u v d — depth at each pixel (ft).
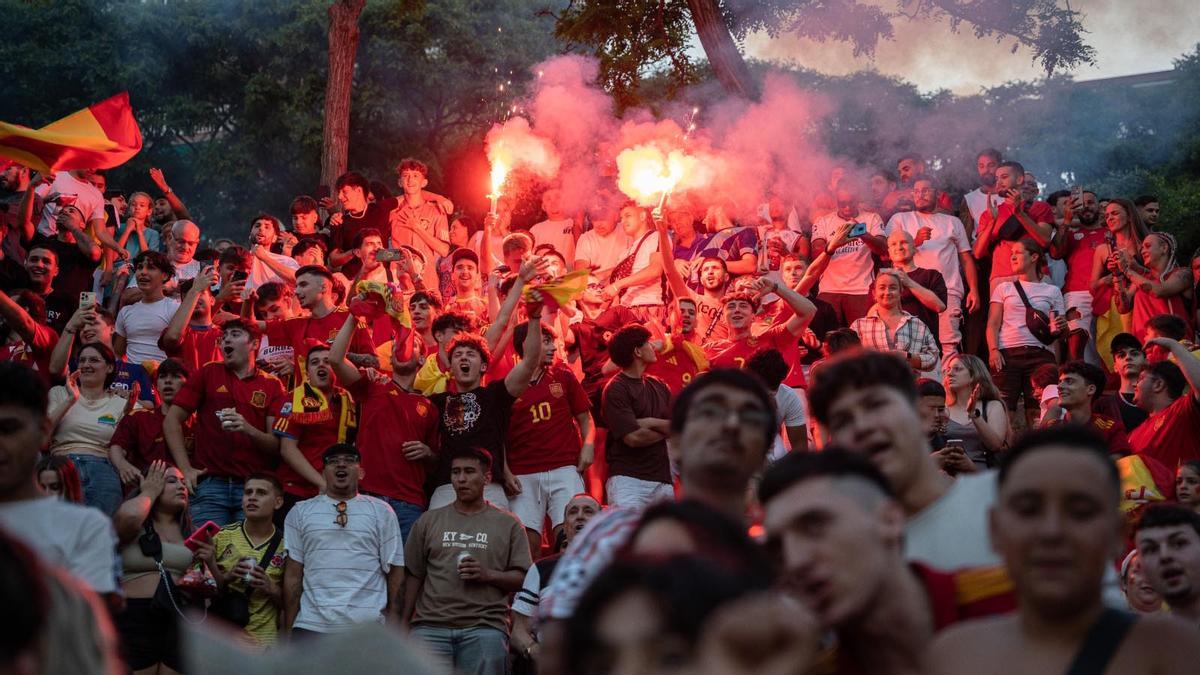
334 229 42.50
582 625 4.94
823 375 10.72
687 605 4.87
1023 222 39.70
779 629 4.94
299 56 86.17
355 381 28.50
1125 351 32.91
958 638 8.65
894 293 34.96
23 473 13.67
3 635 5.32
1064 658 8.38
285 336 31.78
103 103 34.81
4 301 31.76
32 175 44.04
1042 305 38.58
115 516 23.82
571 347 35.14
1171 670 8.25
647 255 40.16
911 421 10.56
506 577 25.45
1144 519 16.92
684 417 10.35
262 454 28.60
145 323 33.96
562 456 29.27
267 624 25.04
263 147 85.81
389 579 25.70
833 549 7.87
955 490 10.73
